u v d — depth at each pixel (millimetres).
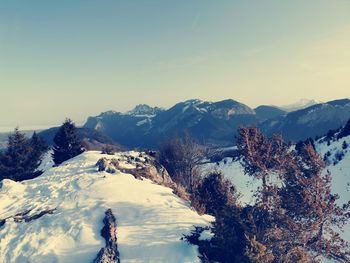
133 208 31422
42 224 29078
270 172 35594
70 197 34062
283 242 26578
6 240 27188
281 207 30406
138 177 42000
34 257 24719
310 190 30766
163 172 50469
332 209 30656
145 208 31625
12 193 37219
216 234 24891
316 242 30453
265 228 25906
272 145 35188
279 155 34719
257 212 27312
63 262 24281
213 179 39281
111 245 25344
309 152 31672
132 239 26375
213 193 38125
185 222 29547
